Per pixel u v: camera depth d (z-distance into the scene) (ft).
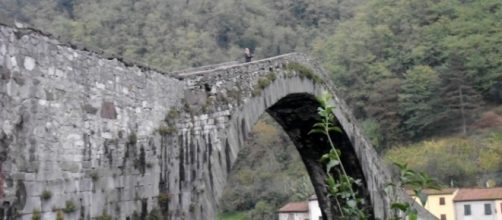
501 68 194.59
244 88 51.16
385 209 78.64
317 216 153.69
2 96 29.94
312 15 285.64
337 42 231.30
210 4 264.72
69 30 217.56
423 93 190.70
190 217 43.21
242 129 49.47
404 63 216.13
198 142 44.96
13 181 30.09
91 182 35.68
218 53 229.66
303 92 62.80
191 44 225.97
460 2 246.47
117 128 38.37
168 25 238.48
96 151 36.37
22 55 31.40
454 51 193.47
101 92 37.32
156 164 41.45
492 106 194.80
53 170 32.81
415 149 179.93
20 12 234.17
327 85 69.21
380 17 243.60
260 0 295.69
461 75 190.39
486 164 160.04
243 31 258.37
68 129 34.22
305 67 64.64
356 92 203.31
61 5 248.52
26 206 30.76
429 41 216.33
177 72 47.39
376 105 199.41
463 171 158.10
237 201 176.45
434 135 187.32
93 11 239.09
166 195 41.70
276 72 57.41
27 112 31.37
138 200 39.42
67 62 34.68
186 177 43.55
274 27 268.21
